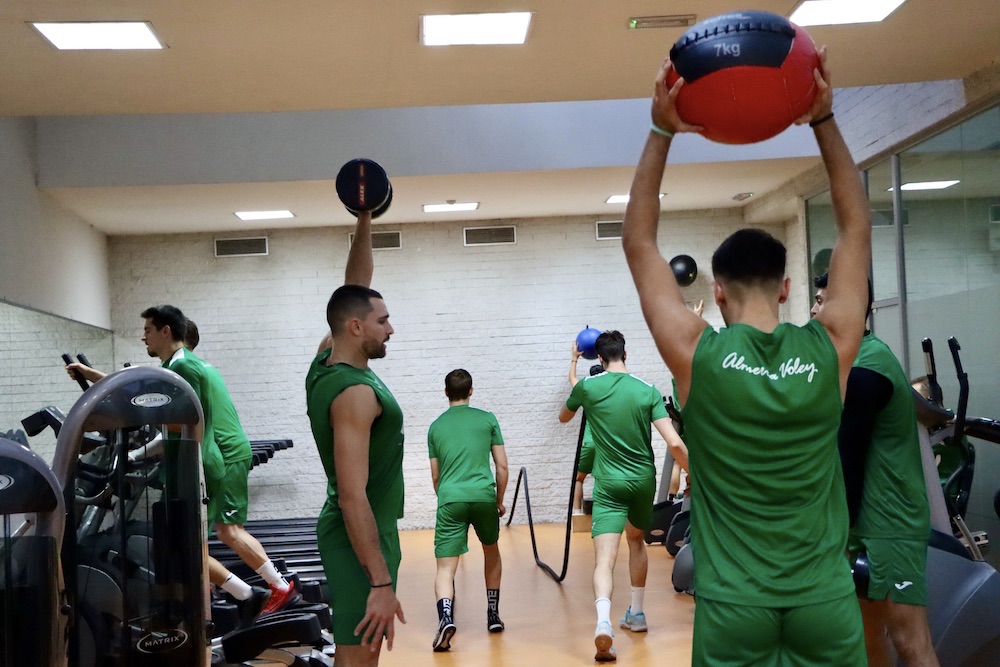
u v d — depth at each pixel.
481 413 5.34
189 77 5.07
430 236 10.13
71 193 7.86
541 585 6.65
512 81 5.38
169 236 9.90
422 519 10.00
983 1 4.58
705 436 1.92
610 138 8.01
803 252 9.06
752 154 8.01
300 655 4.17
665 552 7.80
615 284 10.16
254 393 9.86
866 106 7.58
